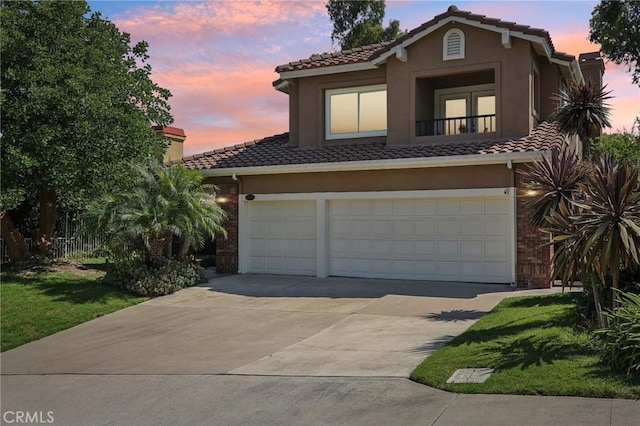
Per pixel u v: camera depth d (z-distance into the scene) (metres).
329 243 17.80
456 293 14.38
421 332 10.60
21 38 16.42
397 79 17.97
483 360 8.15
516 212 15.12
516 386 6.99
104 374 9.47
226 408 7.44
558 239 8.91
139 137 17.88
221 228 17.33
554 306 11.51
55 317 13.59
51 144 16.39
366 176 17.06
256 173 18.30
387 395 7.37
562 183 11.26
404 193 16.50
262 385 8.20
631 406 6.26
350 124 19.34
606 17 29.03
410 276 16.66
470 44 17.14
